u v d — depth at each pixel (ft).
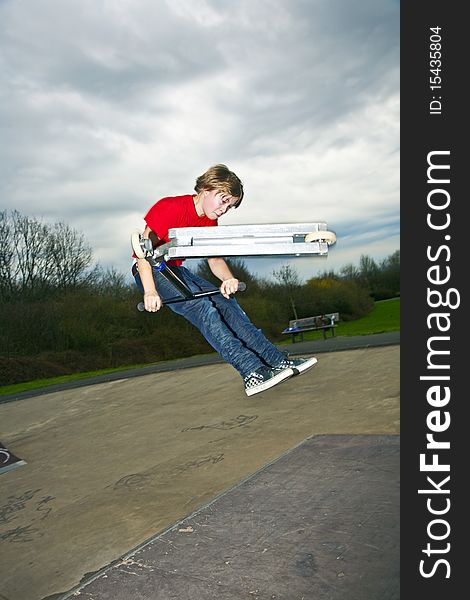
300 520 7.23
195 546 7.12
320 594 5.73
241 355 8.86
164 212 7.64
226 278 9.63
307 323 41.96
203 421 16.34
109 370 48.24
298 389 17.71
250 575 6.26
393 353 20.86
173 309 8.98
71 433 19.03
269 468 9.24
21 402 28.84
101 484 12.67
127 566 6.95
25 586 8.60
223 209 7.74
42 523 11.09
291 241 5.90
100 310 63.82
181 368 28.53
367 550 6.31
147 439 15.79
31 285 67.10
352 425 12.82
